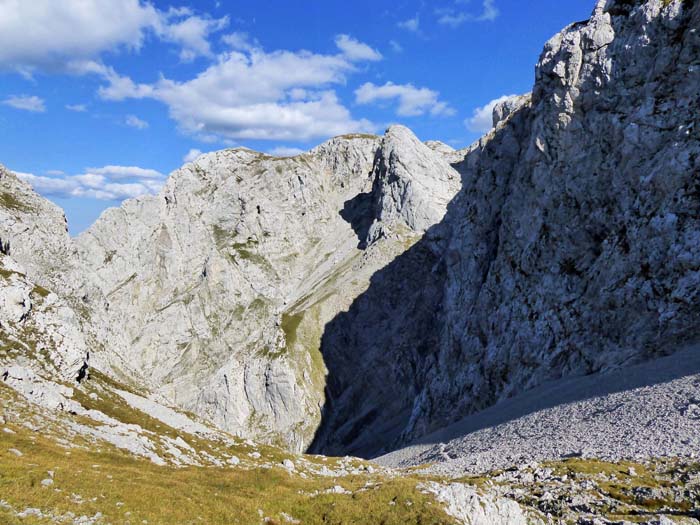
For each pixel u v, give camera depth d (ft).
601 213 325.01
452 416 408.67
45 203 388.16
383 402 607.78
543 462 169.78
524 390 338.95
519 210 402.31
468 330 441.68
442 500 95.61
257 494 101.19
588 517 105.60
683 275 258.37
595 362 281.95
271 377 629.51
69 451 114.01
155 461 143.84
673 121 287.89
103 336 377.09
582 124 347.56
